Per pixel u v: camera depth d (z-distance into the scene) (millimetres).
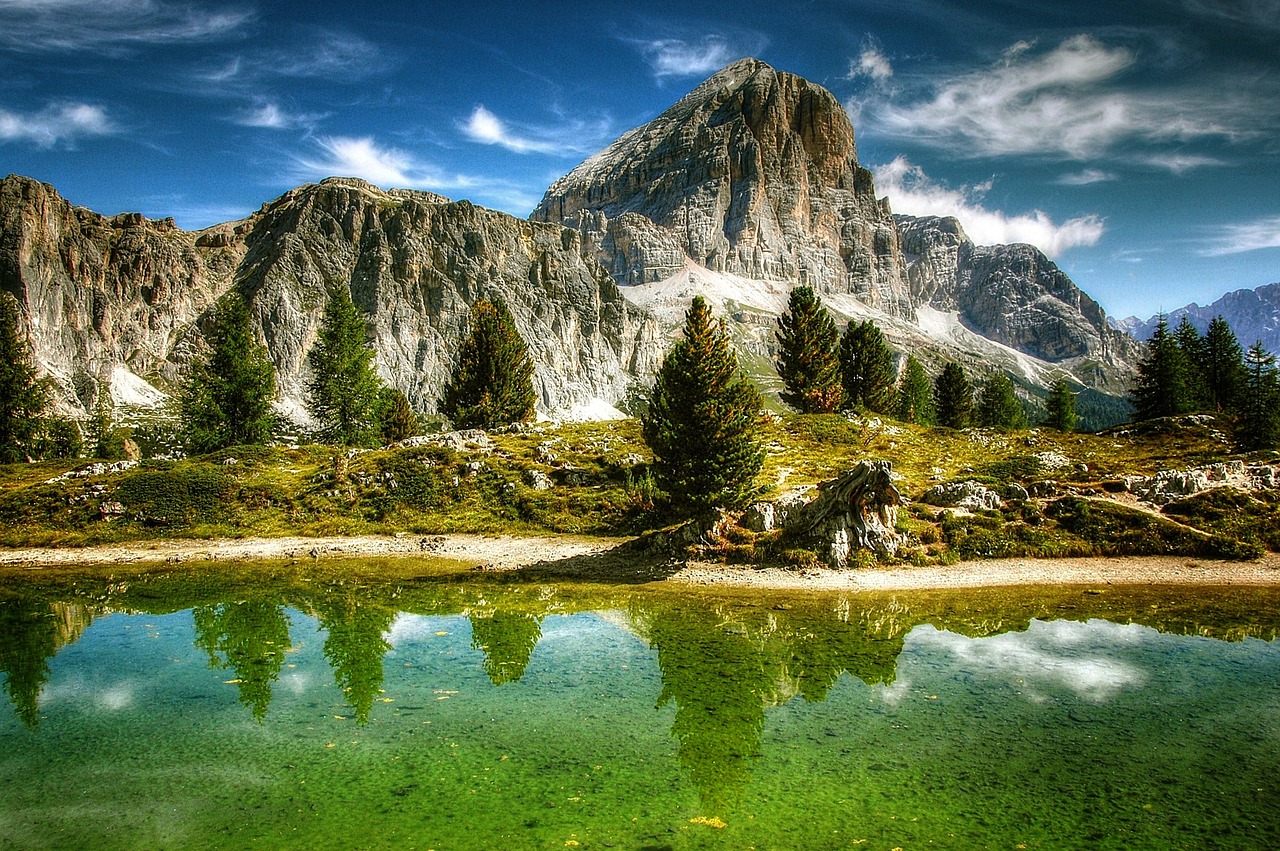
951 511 42031
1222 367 92500
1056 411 117750
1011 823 11984
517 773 13961
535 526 49250
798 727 16406
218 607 30047
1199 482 43094
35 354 191000
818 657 22188
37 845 11344
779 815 12258
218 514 51188
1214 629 25281
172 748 15250
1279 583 32562
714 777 13773
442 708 17719
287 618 27984
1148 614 27578
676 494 40531
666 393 41375
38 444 74312
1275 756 14641
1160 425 68250
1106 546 37969
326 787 13375
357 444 78375
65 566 41156
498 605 30312
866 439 67250
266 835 11602
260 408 74688
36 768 14273
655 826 11867
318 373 80750
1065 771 14008
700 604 30266
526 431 67188
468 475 55562
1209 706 17625
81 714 17344
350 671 20891
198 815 12297
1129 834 11602
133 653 22875
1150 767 14148
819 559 36812
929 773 13930
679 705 17938
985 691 18859
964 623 26453
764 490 44688
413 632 25703
